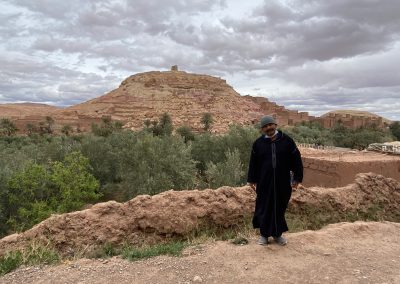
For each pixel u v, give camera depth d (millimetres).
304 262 4652
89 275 4332
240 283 4121
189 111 138000
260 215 5117
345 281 4180
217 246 5184
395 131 79875
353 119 113750
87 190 19594
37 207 17094
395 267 4625
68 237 5324
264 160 5020
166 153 22797
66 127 89625
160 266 4559
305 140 49719
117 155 25656
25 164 20938
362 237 5754
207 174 23266
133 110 140000
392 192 8273
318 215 7012
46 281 4191
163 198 6004
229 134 28516
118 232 5516
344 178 17734
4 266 4555
